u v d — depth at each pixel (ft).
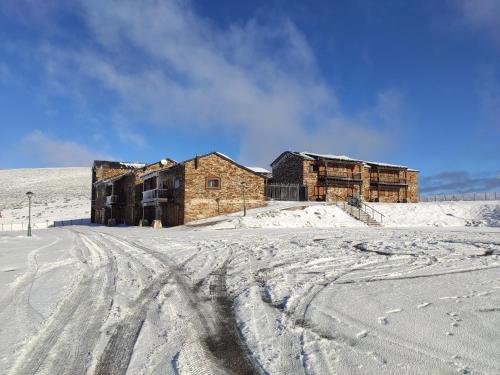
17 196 269.44
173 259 41.19
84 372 14.70
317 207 108.78
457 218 116.06
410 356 15.55
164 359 15.84
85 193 280.51
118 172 180.86
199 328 19.60
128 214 141.08
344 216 106.32
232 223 92.48
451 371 14.20
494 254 41.81
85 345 17.35
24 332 18.75
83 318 21.20
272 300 24.53
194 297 25.62
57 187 305.53
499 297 23.93
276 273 33.09
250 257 41.73
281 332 18.75
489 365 14.62
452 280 29.09
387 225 106.73
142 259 41.22
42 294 25.96
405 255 41.34
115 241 60.29
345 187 149.28
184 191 103.40
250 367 15.06
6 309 22.56
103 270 34.99
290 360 15.57
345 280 29.76
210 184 106.83
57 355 16.28
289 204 113.80
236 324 20.16
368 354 15.84
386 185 161.99
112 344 17.47
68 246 53.88
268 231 74.08
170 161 139.23
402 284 27.99
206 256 42.91
